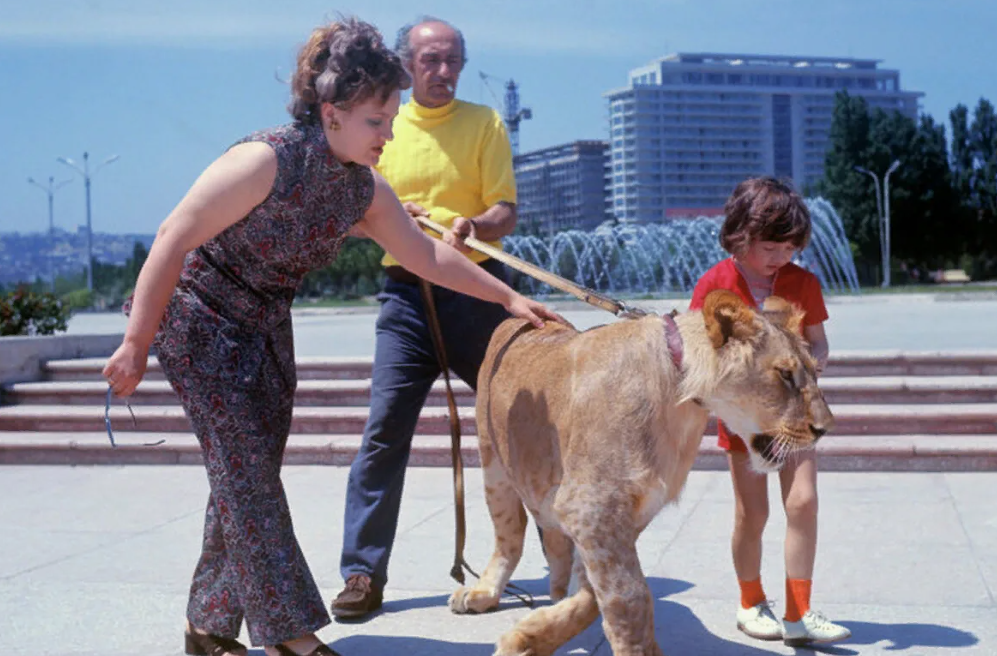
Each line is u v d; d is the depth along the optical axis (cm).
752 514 441
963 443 775
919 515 639
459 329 501
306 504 718
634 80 19375
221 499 384
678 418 360
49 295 1344
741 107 18788
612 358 365
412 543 612
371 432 499
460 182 521
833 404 887
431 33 519
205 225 364
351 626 475
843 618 463
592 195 18200
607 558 354
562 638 380
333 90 362
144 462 894
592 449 358
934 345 1280
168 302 374
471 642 448
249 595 384
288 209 373
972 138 8769
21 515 708
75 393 1020
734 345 349
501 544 484
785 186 427
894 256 8812
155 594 521
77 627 472
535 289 4606
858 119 8694
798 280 434
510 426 407
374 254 8044
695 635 448
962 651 420
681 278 4462
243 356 387
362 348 1428
